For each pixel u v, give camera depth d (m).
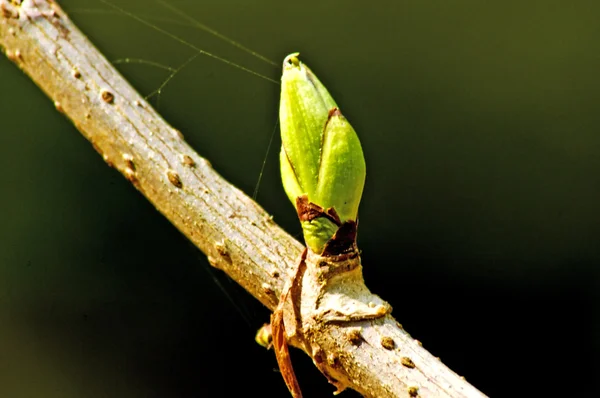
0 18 0.20
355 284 0.19
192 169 0.19
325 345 0.18
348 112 0.30
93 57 0.20
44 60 0.20
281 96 0.18
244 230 0.19
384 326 0.18
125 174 0.20
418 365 0.18
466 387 0.18
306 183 0.18
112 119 0.20
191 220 0.19
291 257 0.19
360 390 0.18
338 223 0.18
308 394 0.28
